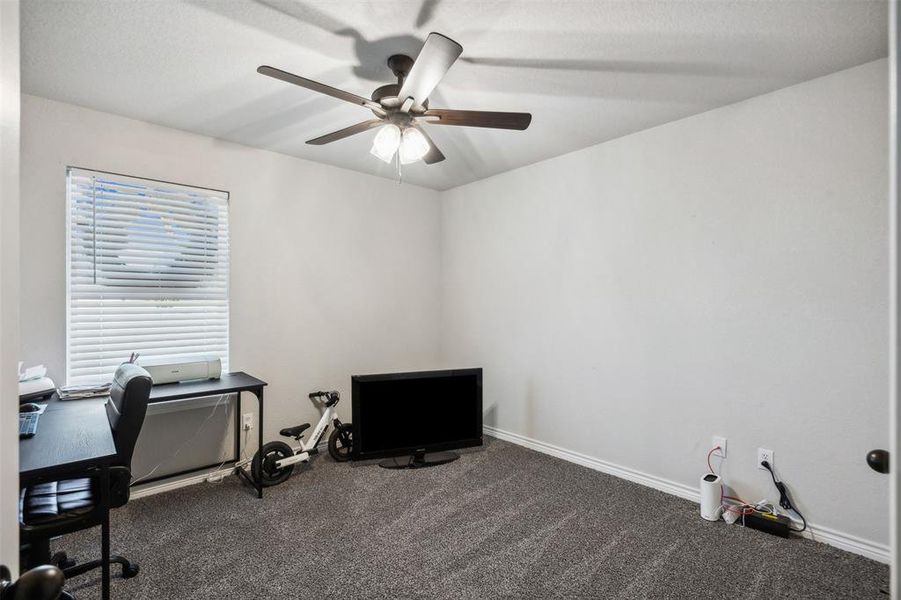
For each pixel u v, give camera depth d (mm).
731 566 1935
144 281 2664
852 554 2016
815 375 2145
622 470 2906
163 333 2748
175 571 1886
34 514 1475
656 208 2730
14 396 628
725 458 2441
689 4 1581
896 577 542
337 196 3559
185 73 2090
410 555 2012
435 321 4289
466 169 3613
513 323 3635
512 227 3635
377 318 3838
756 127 2314
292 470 2955
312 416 3416
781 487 2232
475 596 1744
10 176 625
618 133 2834
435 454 3340
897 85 545
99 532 2193
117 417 1682
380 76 2125
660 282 2717
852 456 2041
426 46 1430
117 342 2580
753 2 1568
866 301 2006
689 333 2588
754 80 2143
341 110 2516
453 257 4195
